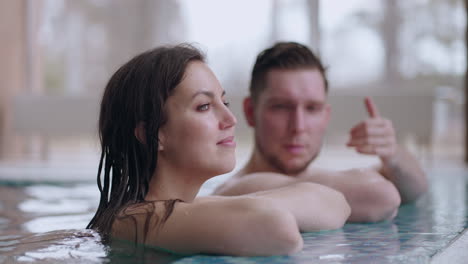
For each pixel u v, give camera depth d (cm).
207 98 95
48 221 140
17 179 288
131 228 96
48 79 711
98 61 733
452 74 680
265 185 131
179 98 94
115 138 102
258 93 154
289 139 148
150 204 95
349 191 125
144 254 87
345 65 723
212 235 84
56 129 560
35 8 653
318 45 703
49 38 707
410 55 700
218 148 95
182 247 87
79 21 726
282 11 722
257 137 157
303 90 147
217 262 79
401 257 83
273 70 150
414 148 650
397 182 153
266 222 83
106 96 104
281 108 149
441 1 685
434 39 690
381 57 712
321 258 82
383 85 710
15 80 620
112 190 105
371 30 716
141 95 96
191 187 99
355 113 515
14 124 566
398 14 703
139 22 739
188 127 93
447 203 172
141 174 99
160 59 97
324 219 108
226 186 141
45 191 231
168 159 97
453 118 642
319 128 151
